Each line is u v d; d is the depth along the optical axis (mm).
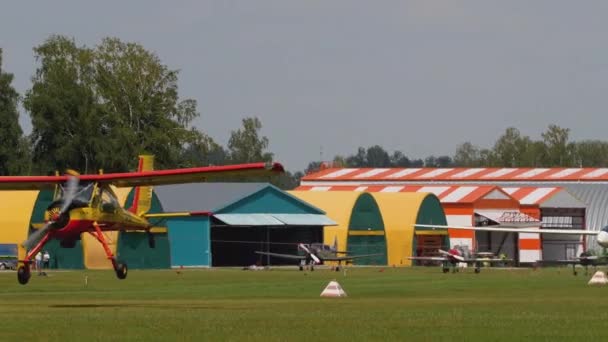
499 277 111250
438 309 58281
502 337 43312
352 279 104875
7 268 133375
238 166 60906
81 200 64375
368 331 45156
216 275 113750
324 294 74938
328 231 159250
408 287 88312
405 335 43844
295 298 72500
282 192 155250
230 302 66688
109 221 66562
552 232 121812
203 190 152875
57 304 64250
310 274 118375
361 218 161375
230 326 47000
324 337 43031
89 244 135500
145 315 52750
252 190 152500
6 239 135500
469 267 149500
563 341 42156
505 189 190250
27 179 65625
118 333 44156
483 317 52125
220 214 147500
